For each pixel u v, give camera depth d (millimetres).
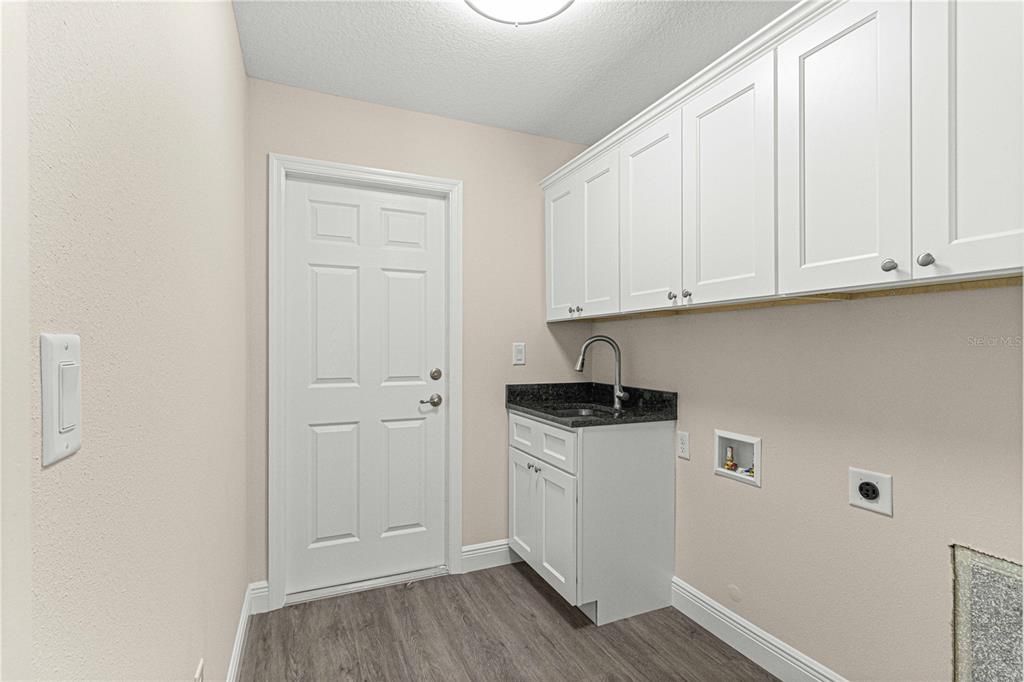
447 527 2604
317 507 2355
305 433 2338
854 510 1508
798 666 1654
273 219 2213
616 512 2096
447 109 2490
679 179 1806
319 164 2299
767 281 1452
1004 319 1185
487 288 2676
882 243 1154
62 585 506
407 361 2547
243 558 2006
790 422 1709
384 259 2496
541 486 2314
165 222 885
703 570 2066
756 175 1489
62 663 505
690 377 2152
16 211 416
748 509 1864
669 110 1850
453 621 2102
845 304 1540
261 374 2207
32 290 449
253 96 2197
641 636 1982
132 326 718
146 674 774
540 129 2729
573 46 1947
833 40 1270
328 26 1826
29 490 437
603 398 2773
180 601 983
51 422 477
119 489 668
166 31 884
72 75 531
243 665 1801
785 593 1716
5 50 399
